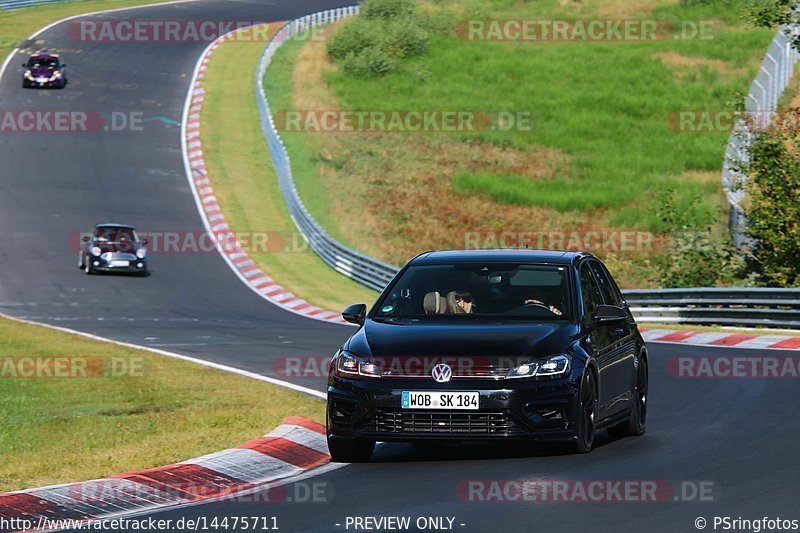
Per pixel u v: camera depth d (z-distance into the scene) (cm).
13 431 4222
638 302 9112
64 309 10481
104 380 5688
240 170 18425
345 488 3155
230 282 12681
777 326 8138
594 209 16225
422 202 16662
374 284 12256
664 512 2733
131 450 3831
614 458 3494
